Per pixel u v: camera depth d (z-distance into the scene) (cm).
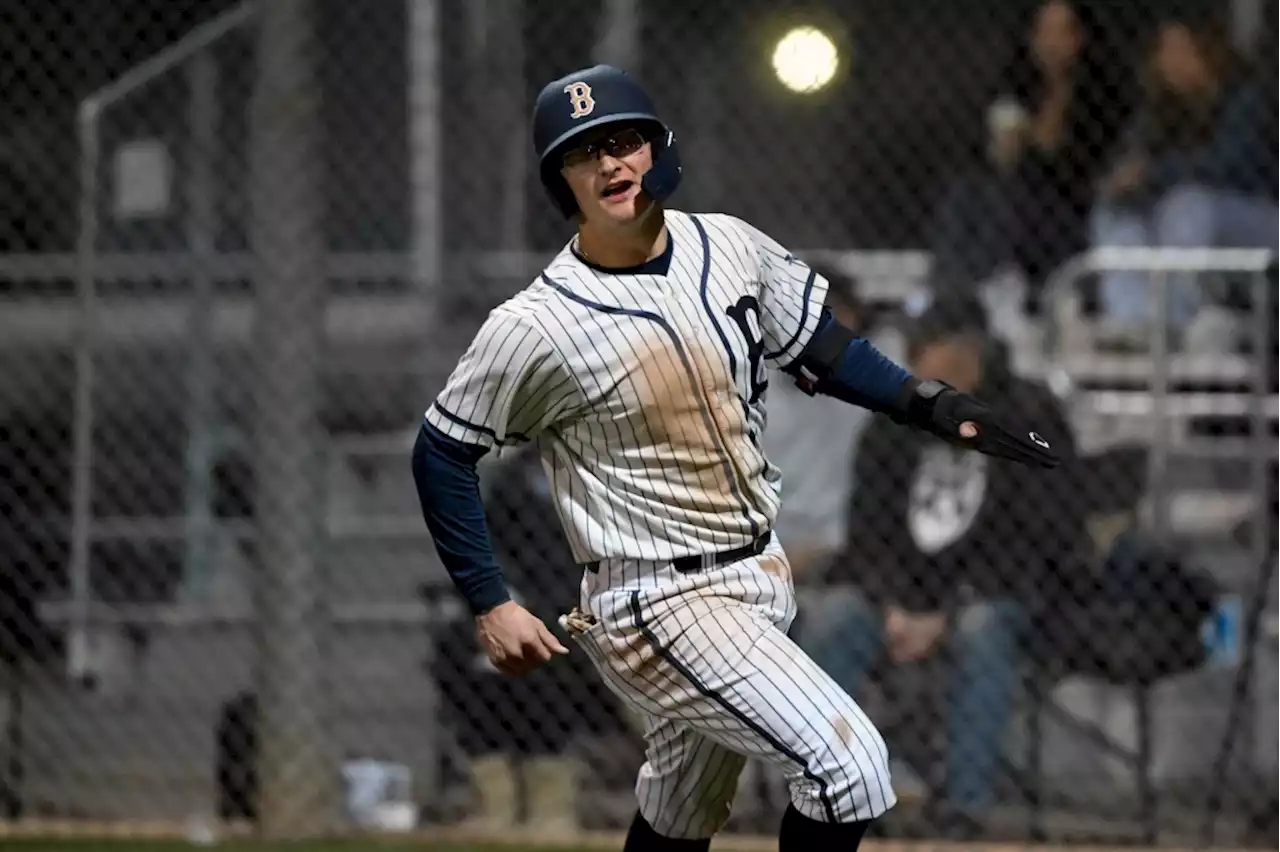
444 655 2236
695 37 2745
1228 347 2380
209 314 2636
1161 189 2458
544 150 1248
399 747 2458
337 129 2811
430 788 2394
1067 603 2147
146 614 2528
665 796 1411
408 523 2667
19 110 2603
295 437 2294
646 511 1273
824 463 2405
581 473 1286
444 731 2261
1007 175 2405
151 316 2667
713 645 1265
